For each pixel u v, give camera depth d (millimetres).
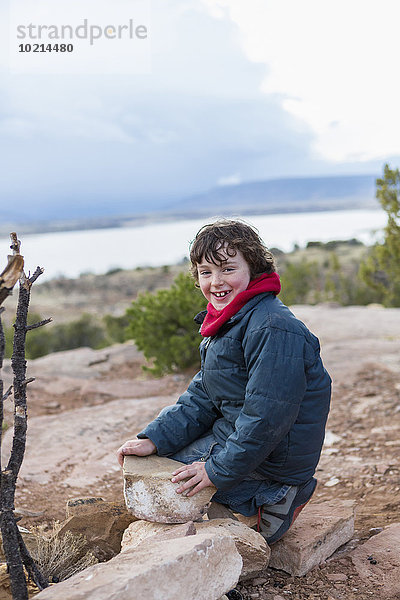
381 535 3049
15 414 2100
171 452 2814
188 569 1910
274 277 2635
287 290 22500
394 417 5785
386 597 2445
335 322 12797
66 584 1882
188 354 8297
